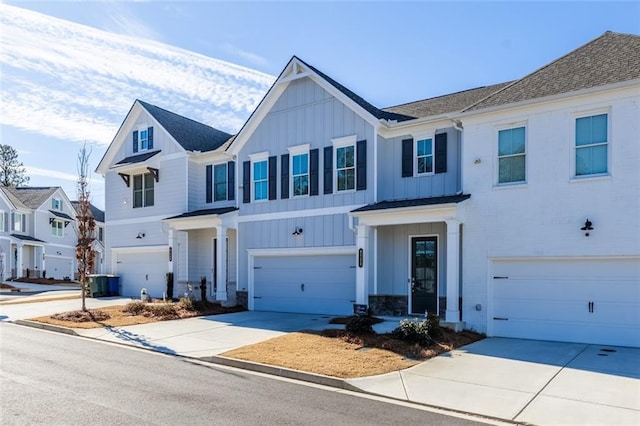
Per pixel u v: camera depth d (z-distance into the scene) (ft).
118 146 77.51
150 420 18.97
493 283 40.78
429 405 22.21
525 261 39.55
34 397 21.90
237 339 37.32
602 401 22.36
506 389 24.36
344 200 51.06
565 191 37.63
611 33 45.21
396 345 32.94
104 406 20.70
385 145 50.65
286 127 56.39
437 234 46.42
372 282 48.08
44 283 115.85
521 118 39.93
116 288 74.59
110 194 77.51
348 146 51.31
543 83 40.96
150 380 25.61
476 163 41.96
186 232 66.39
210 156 66.28
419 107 56.65
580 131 37.58
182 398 22.21
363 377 26.30
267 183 57.98
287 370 27.61
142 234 72.08
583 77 38.81
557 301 38.14
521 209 39.50
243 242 59.62
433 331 35.94
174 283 65.51
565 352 33.24
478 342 37.24
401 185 49.29
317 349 32.50
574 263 37.60
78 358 31.22
